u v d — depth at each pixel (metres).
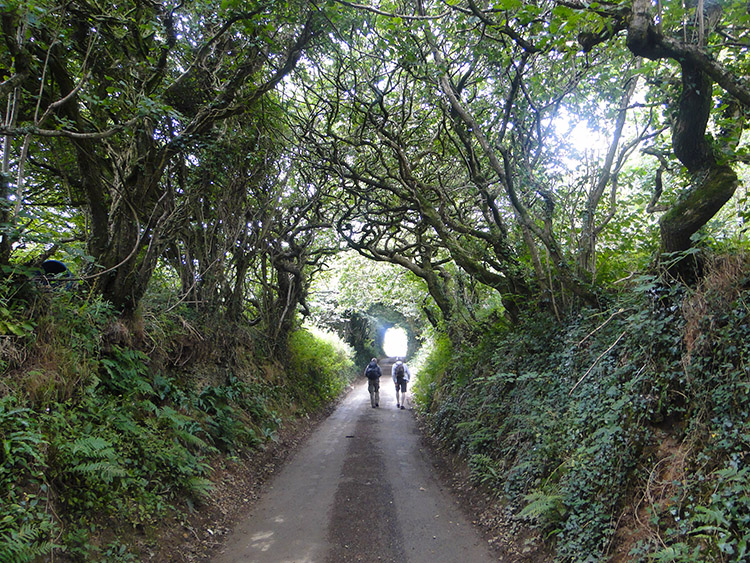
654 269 4.71
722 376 3.57
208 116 6.91
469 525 5.41
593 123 8.06
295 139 11.06
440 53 8.53
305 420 12.45
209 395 7.85
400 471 7.74
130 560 3.91
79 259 6.11
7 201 4.43
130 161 6.44
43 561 3.31
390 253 13.52
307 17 7.07
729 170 4.33
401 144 10.09
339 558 4.57
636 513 3.67
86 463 4.14
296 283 14.15
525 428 5.83
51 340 4.72
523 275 7.79
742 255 3.95
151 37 6.62
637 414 4.25
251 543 4.92
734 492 2.93
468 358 10.22
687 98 4.19
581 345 5.80
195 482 5.39
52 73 5.24
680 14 4.18
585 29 4.58
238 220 10.50
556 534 4.26
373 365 16.36
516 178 8.34
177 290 9.44
